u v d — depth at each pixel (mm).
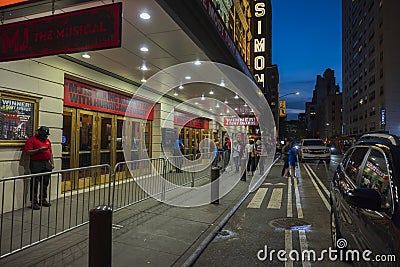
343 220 3799
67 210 6645
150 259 4328
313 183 12391
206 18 7461
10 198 6609
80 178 9430
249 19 41438
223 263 4414
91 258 3203
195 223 6168
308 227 6184
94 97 10164
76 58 8680
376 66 52000
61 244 4719
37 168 6719
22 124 6961
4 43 4891
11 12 5328
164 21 6469
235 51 10852
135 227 5762
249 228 6125
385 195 2779
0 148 6461
